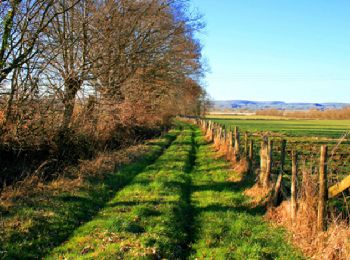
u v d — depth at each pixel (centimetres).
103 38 1853
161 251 754
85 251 744
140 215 973
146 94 2952
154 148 2484
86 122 1814
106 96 2089
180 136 3819
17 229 823
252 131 4678
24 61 1306
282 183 1039
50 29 1631
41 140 1435
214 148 2558
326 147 775
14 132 1324
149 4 2222
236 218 1000
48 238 813
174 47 2925
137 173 1638
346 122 9481
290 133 4350
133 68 2528
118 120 2239
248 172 1438
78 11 1822
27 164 1388
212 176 1586
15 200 1041
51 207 1000
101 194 1223
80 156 1683
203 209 1096
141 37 2480
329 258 684
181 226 932
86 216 1006
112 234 828
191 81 5050
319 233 758
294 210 886
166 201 1120
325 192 777
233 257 742
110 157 1811
